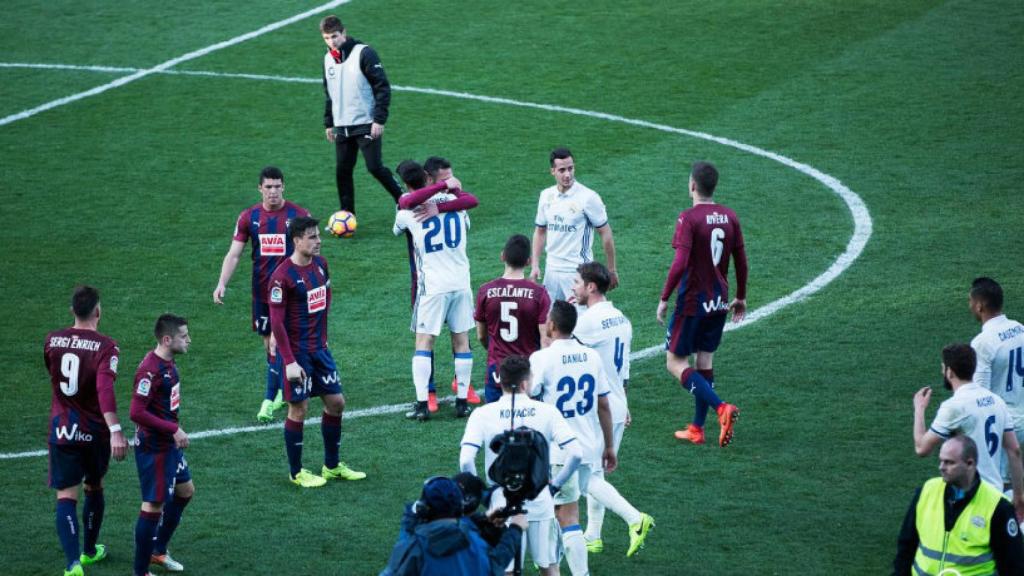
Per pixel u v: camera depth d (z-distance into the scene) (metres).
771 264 56.06
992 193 63.47
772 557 32.69
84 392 32.25
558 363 31.69
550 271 46.50
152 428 31.53
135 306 52.81
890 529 34.09
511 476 25.33
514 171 68.94
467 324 43.28
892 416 41.44
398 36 91.88
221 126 76.56
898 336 47.81
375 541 34.03
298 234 36.38
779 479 37.38
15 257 57.84
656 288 53.84
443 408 43.94
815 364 45.75
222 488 37.59
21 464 39.62
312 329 37.12
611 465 32.69
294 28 94.31
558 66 85.88
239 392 45.09
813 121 75.25
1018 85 79.00
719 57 86.56
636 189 65.81
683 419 42.12
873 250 57.12
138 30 94.31
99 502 33.19
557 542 30.09
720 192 65.25
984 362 32.62
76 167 69.94
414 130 75.50
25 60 88.44
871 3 95.81
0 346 48.78
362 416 43.03
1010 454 29.41
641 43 89.62
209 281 55.62
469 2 98.44
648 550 33.28
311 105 80.12
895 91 79.25
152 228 61.56
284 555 33.19
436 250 42.38
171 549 33.59
